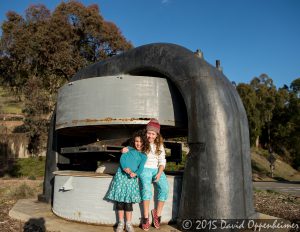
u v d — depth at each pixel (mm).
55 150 6578
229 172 4227
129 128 5324
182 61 4801
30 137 26250
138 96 4812
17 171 22438
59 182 5297
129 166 4289
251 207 4590
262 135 48656
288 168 43219
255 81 51688
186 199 4359
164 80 4984
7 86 29609
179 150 6051
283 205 7859
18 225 5016
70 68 26625
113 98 4824
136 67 5379
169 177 4762
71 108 5109
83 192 4848
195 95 4516
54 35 26141
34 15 27266
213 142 4262
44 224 4859
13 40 26828
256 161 40844
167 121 4918
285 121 47906
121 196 4273
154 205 4598
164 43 5277
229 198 4164
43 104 26797
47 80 27938
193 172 4340
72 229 4512
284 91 49594
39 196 6793
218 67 5449
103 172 5500
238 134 4484
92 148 5082
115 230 4410
